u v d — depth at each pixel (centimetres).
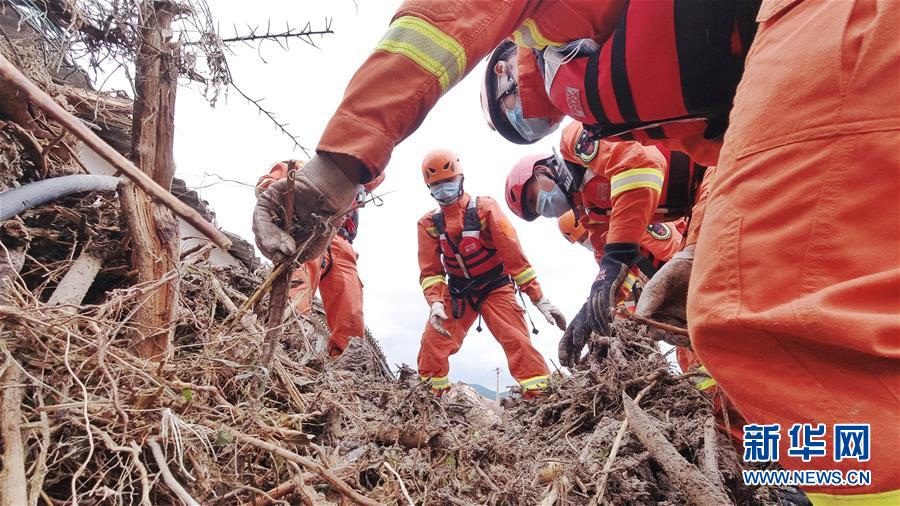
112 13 142
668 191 329
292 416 148
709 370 104
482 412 296
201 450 110
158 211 144
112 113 214
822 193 89
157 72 143
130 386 110
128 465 100
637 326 289
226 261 330
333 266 439
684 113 150
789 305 88
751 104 102
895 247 85
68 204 160
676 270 175
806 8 99
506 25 132
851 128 87
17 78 73
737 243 98
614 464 185
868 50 88
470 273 497
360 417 187
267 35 157
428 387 194
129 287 133
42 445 91
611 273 268
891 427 82
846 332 83
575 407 265
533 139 206
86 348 112
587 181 379
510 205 476
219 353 142
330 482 116
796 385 91
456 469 167
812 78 92
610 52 145
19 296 111
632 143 297
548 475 172
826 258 88
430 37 121
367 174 125
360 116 122
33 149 148
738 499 178
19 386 93
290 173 125
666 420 219
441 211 508
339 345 435
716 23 134
